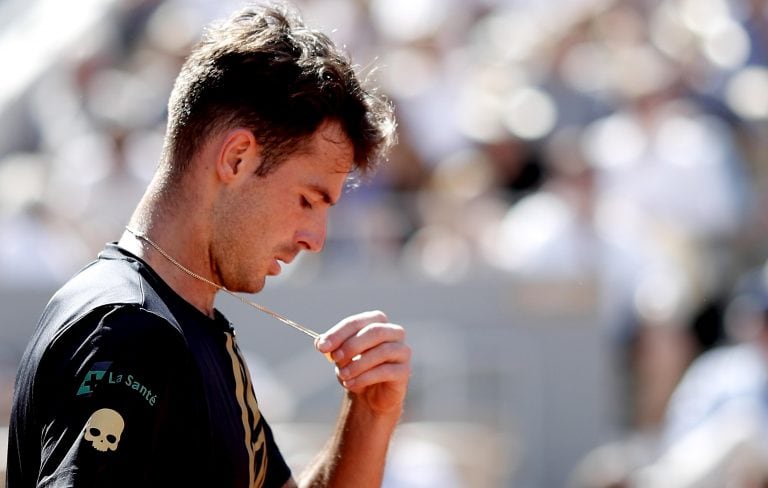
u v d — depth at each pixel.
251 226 7.34
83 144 24.89
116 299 6.89
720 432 20.06
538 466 22.09
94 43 28.69
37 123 27.73
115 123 24.59
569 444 22.20
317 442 19.42
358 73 7.74
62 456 6.50
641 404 22.70
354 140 7.48
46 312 7.20
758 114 25.88
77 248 22.62
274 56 7.29
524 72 26.84
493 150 24.12
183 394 6.92
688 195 24.12
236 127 7.26
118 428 6.54
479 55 27.89
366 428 8.52
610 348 22.72
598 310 22.44
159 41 27.95
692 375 21.59
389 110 7.81
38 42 29.67
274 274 7.52
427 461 18.88
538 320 22.31
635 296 22.91
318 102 7.29
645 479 20.11
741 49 27.92
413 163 23.86
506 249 22.86
